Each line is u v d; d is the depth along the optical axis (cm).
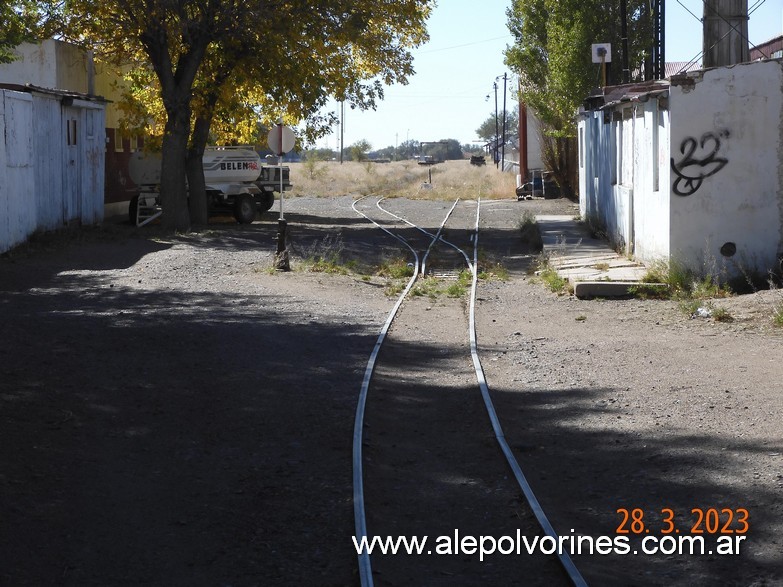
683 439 764
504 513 629
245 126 3438
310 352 1119
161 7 2484
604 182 2464
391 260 2070
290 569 531
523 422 846
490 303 1555
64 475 671
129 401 873
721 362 1043
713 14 1930
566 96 3928
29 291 1522
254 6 2605
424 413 877
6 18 2453
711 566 537
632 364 1055
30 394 878
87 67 3130
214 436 781
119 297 1488
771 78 1496
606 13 3825
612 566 543
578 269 1812
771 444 736
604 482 682
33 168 2194
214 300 1488
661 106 1598
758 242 1518
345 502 636
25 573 515
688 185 1525
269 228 2972
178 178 2742
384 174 8344
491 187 6059
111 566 530
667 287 1506
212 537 576
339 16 2723
